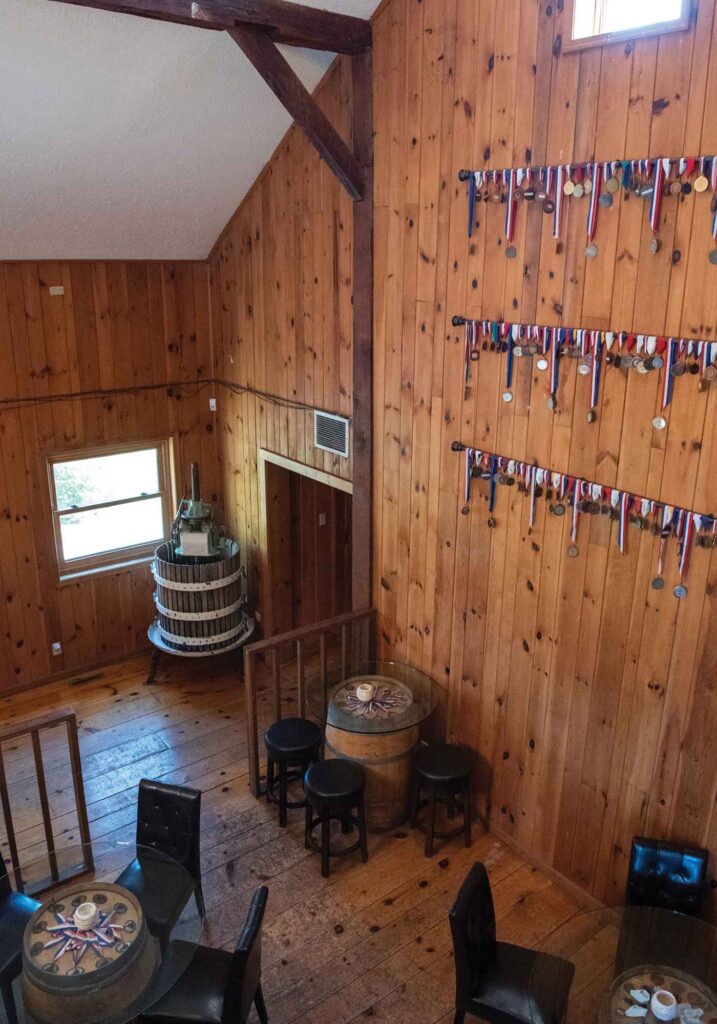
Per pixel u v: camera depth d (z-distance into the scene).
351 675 4.94
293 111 4.07
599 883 4.00
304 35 3.96
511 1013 2.99
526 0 3.41
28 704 5.85
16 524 5.69
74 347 5.62
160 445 6.28
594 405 3.52
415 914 4.02
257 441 5.95
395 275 4.40
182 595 5.76
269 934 3.88
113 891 3.05
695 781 3.46
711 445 3.14
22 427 5.55
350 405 4.96
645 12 3.05
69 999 2.63
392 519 4.82
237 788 4.95
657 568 3.42
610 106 3.21
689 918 3.01
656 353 3.23
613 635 3.67
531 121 3.52
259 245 5.42
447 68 3.83
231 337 5.98
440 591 4.58
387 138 4.25
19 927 3.24
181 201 5.22
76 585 6.05
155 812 3.65
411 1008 3.53
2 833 4.58
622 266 3.31
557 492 3.75
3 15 3.45
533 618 4.04
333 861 4.34
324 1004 3.54
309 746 4.51
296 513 6.21
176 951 2.86
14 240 5.03
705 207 2.99
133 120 4.36
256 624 6.52
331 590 6.60
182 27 3.84
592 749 3.89
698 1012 2.59
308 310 5.12
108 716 5.70
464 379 4.11
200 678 6.21
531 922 3.97
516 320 3.79
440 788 4.26
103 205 4.99
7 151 4.27
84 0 3.34
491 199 3.75
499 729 4.39
